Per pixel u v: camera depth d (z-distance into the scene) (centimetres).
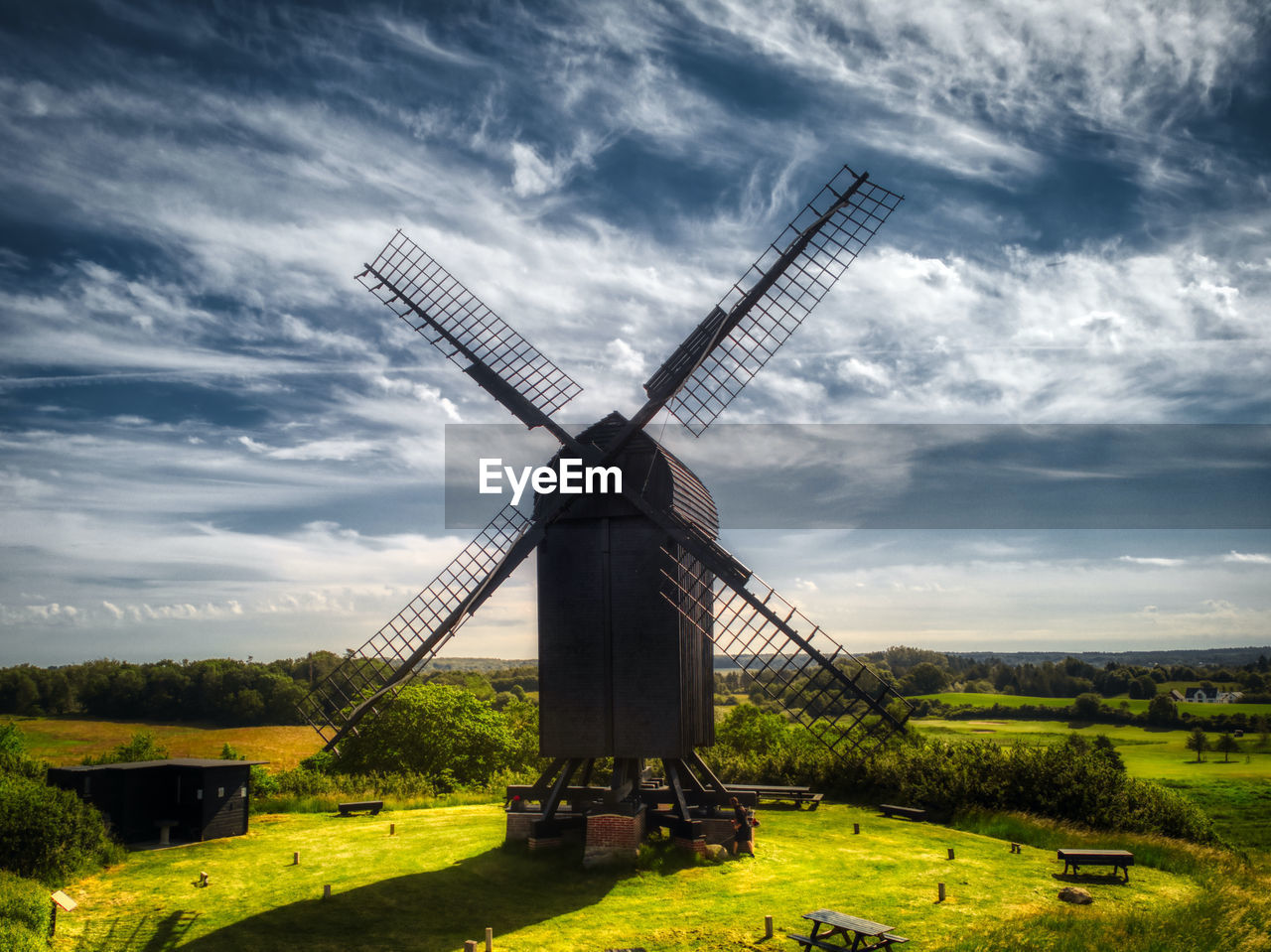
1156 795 2348
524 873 1756
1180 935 1306
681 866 1791
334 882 1711
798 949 1336
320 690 2070
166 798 2120
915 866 1812
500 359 2170
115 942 1392
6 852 1667
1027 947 1255
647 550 1920
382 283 2298
